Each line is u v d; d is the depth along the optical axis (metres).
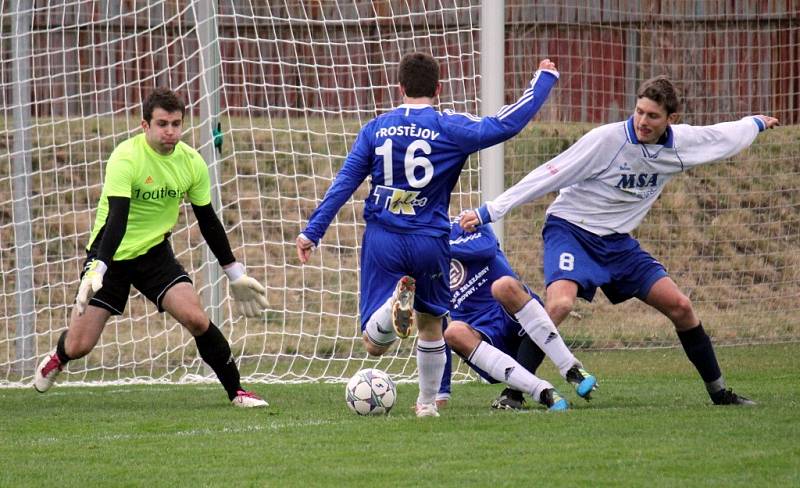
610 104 43.38
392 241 19.58
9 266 44.72
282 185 48.81
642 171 22.09
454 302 23.33
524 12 42.31
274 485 15.06
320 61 47.34
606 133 21.75
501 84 29.97
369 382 22.06
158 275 23.72
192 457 17.33
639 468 15.57
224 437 19.31
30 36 35.72
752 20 42.53
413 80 19.78
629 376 30.12
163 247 23.91
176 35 48.75
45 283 42.97
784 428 18.81
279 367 34.12
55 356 24.80
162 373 34.06
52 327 39.72
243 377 31.70
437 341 20.61
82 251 45.41
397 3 44.91
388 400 22.06
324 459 16.84
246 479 15.52
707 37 42.81
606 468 15.62
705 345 22.20
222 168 48.59
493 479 15.09
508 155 45.44
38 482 15.62
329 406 24.27
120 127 48.94
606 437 18.09
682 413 20.77
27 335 32.47
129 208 22.47
